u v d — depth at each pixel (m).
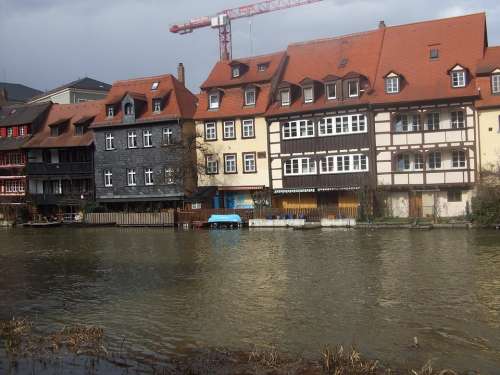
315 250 27.25
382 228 36.19
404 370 11.22
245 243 31.38
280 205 44.75
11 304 18.14
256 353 12.33
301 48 48.06
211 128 47.16
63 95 75.81
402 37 43.81
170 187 48.75
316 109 42.34
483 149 37.75
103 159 52.28
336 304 16.44
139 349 13.06
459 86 38.53
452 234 31.38
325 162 42.50
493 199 34.00
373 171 40.56
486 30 42.75
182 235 37.84
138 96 50.81
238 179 46.12
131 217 47.47
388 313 15.23
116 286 20.47
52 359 12.55
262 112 44.84
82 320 15.81
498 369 11.16
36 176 55.38
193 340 13.59
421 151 39.31
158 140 49.53
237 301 17.30
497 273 19.81
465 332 13.40
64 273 23.81
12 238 39.97
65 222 50.69
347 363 11.59
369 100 40.53
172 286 20.00
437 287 18.02
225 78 48.12
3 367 12.16
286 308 16.22
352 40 46.03
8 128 58.88
